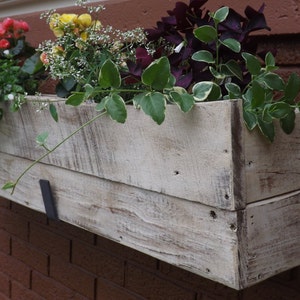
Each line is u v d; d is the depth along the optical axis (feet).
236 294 4.56
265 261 2.77
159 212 3.04
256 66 3.02
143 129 3.03
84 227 3.67
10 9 7.47
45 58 4.34
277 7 4.08
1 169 4.61
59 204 3.90
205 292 4.85
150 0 5.15
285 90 3.04
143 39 3.87
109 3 5.65
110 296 5.86
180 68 3.38
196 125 2.72
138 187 3.16
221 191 2.64
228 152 2.58
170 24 3.60
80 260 6.25
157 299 5.33
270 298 4.26
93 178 3.52
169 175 2.93
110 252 5.85
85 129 3.47
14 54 5.23
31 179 4.20
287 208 2.88
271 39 4.21
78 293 6.29
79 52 3.94
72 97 3.21
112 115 3.05
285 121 2.86
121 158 3.23
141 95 3.03
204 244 2.79
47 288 6.77
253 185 2.70
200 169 2.74
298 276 4.05
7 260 7.52
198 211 2.81
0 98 4.40
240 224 2.64
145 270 5.45
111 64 3.07
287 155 2.90
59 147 3.78
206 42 3.22
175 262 2.98
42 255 6.82
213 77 3.29
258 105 2.77
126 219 3.29
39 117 3.95
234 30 3.37
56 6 6.54
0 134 4.51
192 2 3.53
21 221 7.19
